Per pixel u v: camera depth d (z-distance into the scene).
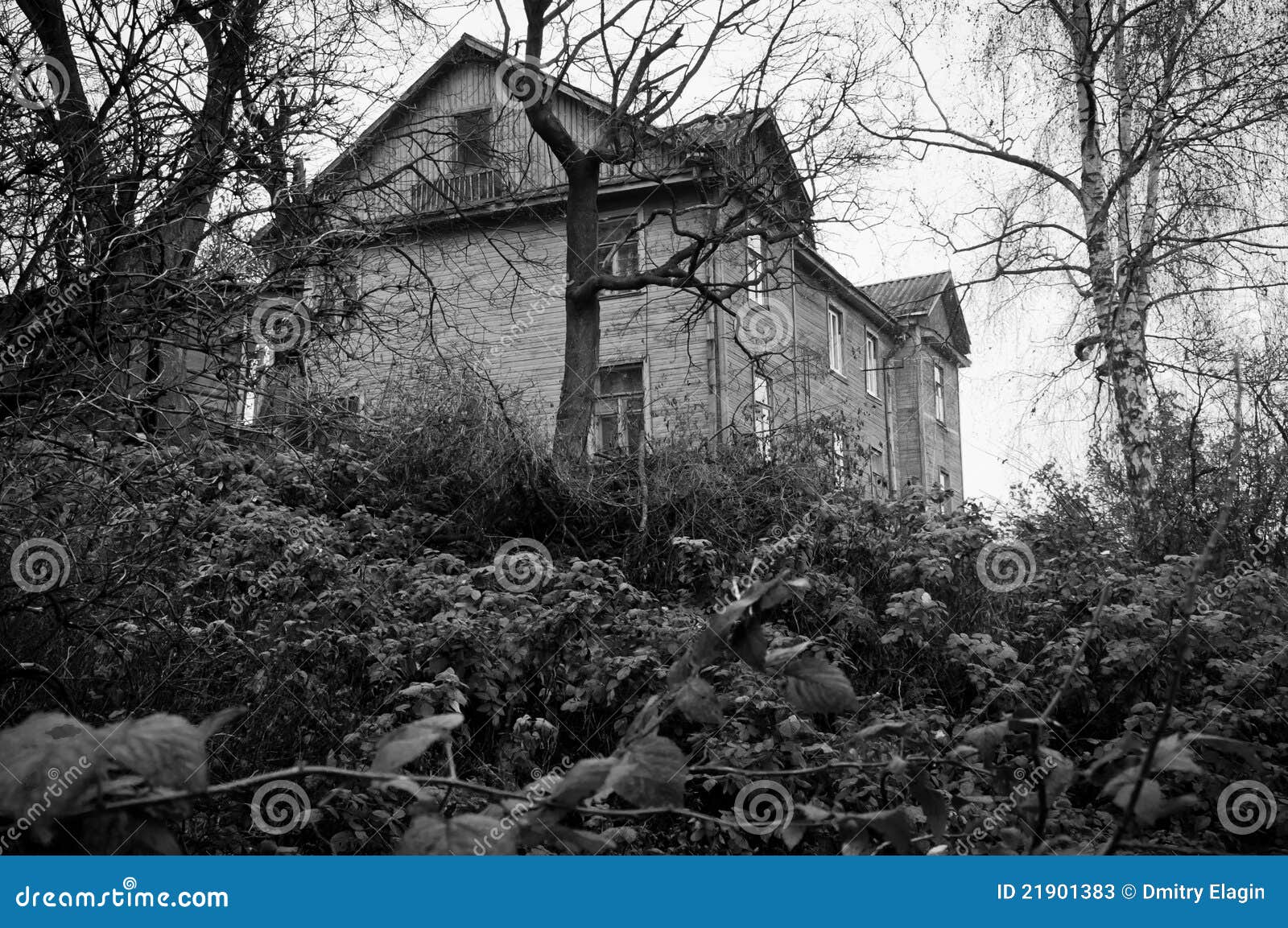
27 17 5.43
